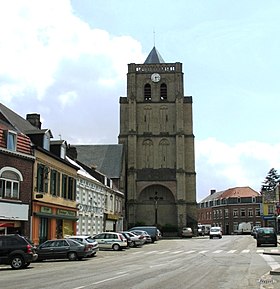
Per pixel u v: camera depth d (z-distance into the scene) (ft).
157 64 291.79
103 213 192.24
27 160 112.37
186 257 103.19
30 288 48.16
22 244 79.20
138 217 278.05
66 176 139.85
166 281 55.57
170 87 289.94
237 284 52.85
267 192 308.19
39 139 123.54
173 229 270.05
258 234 151.23
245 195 417.28
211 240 216.13
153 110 288.10
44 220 123.54
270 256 104.37
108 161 269.64
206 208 462.19
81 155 276.62
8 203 105.09
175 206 277.44
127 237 150.92
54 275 63.77
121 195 239.91
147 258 101.86
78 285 51.01
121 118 287.28
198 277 60.44
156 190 282.36
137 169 281.54
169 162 282.77
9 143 107.45
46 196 122.52
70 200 143.23
